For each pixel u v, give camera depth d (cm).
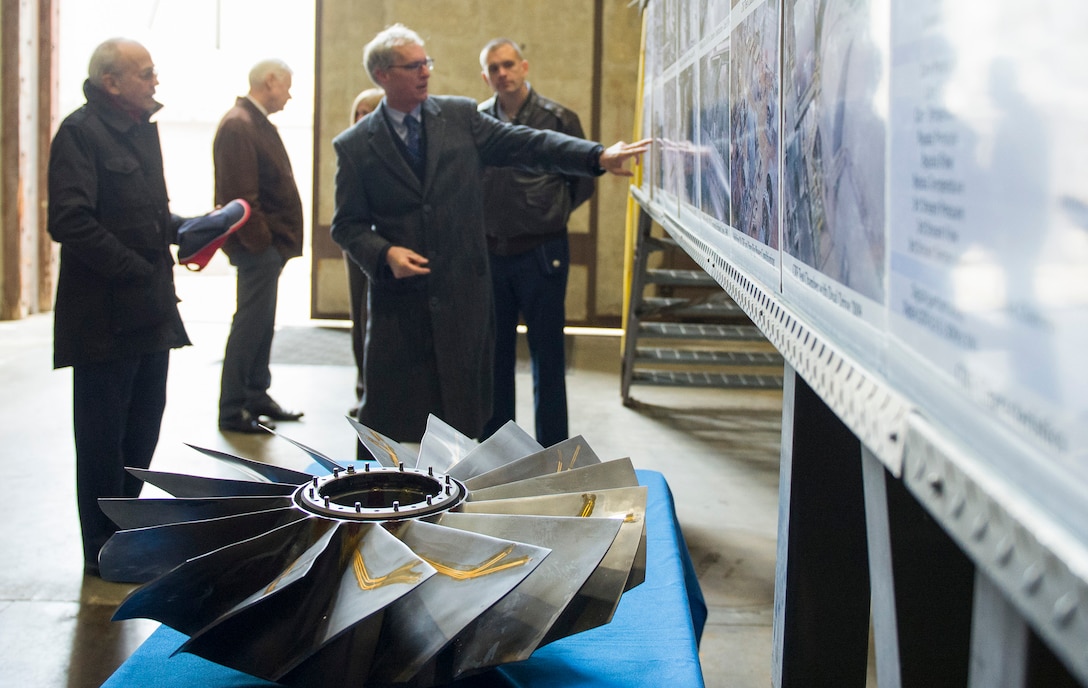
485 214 380
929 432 52
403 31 284
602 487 109
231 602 89
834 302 78
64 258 262
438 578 85
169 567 97
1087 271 36
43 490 377
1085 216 36
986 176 46
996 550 43
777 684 122
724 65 144
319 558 88
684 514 371
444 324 292
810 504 115
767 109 108
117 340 265
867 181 68
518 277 381
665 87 250
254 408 484
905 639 71
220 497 103
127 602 86
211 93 1495
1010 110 43
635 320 521
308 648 83
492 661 82
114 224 264
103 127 263
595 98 789
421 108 294
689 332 546
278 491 107
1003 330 44
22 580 295
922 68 55
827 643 118
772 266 107
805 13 89
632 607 110
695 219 185
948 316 51
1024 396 42
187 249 288
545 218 376
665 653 98
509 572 81
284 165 459
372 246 284
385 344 296
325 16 787
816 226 85
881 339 65
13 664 247
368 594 81
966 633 71
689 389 602
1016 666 48
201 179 1514
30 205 804
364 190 294
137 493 297
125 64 261
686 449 468
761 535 348
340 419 496
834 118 78
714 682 243
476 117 300
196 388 555
